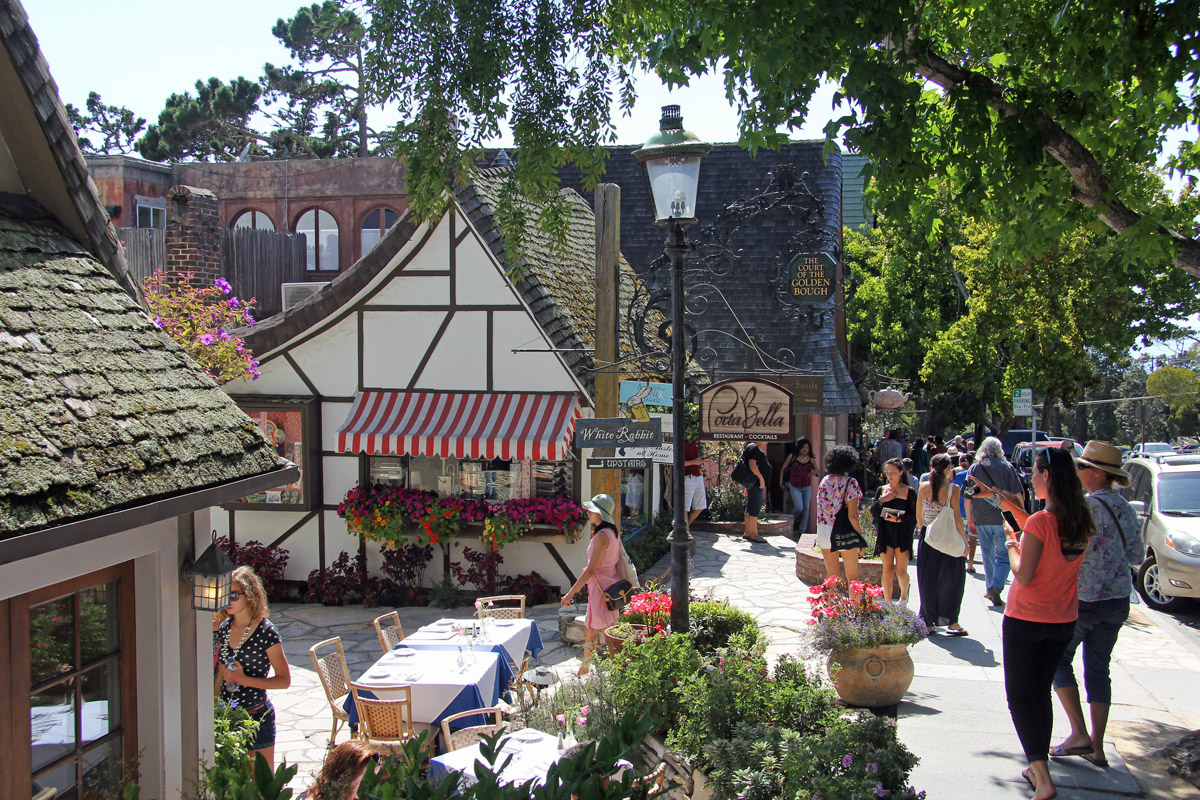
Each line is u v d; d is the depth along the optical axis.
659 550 15.30
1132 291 26.11
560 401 12.27
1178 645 9.52
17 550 3.44
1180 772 5.92
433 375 12.73
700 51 7.07
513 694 8.88
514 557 12.70
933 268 29.41
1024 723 5.56
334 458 13.06
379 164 22.50
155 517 4.18
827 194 21.53
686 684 6.05
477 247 12.48
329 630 11.54
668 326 10.84
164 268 16.91
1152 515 12.71
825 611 7.43
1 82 5.46
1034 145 6.49
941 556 9.51
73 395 4.36
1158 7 6.27
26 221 5.52
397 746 6.74
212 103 41.03
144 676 4.98
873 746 5.03
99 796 4.68
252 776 3.86
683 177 6.85
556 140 8.12
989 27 7.55
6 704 4.07
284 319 12.91
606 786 3.51
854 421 31.30
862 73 6.23
